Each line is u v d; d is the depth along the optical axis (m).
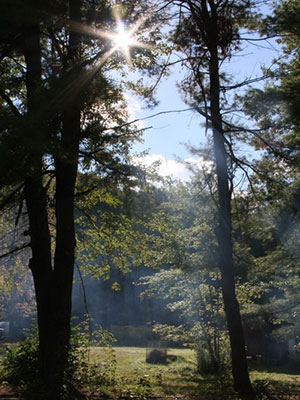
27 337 15.83
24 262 21.97
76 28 12.32
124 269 19.39
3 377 13.88
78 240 18.67
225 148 14.20
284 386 15.66
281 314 15.87
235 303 14.03
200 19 14.13
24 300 36.47
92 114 12.03
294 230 15.39
